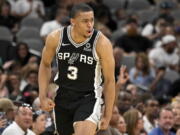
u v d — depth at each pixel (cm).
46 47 959
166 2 2327
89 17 928
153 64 1992
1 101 1201
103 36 947
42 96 964
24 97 1409
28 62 1788
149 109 1479
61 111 965
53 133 1255
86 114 939
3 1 2208
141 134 1375
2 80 1539
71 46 945
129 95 1475
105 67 945
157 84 1861
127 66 1933
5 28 2056
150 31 2222
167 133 1377
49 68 980
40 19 2200
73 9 937
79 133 929
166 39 2039
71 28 949
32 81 1600
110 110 949
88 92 955
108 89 948
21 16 2267
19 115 1163
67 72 952
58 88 962
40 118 1241
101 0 2361
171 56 2044
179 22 2305
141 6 2491
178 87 1838
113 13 2438
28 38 2073
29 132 1181
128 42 2053
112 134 1195
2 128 1195
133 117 1320
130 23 2066
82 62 945
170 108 1375
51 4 2462
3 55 1873
